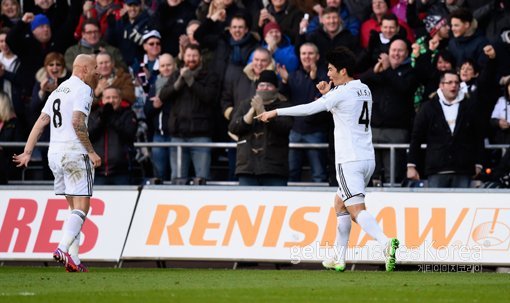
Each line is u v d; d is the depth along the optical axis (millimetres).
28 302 26359
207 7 55094
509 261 40125
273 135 44500
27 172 53250
